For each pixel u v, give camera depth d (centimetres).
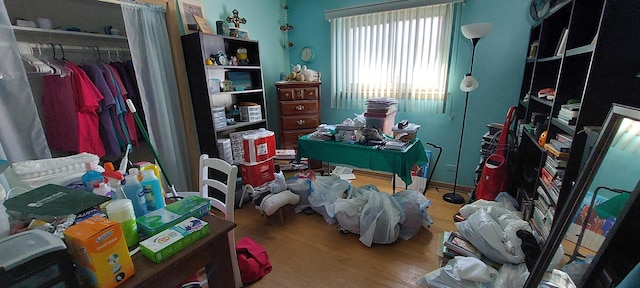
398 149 214
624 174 92
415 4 279
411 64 302
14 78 168
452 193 297
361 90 339
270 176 301
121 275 75
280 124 344
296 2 362
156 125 250
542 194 181
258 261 180
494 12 258
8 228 88
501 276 149
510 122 240
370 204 215
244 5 319
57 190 105
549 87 226
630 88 121
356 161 234
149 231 95
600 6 149
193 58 256
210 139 274
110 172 118
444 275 157
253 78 329
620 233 80
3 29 162
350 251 204
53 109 216
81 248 70
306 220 251
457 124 300
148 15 231
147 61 235
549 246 109
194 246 92
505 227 172
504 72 267
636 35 114
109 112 236
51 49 221
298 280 176
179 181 273
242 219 256
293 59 388
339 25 333
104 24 258
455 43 279
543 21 211
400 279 174
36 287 62
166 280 86
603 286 84
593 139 124
